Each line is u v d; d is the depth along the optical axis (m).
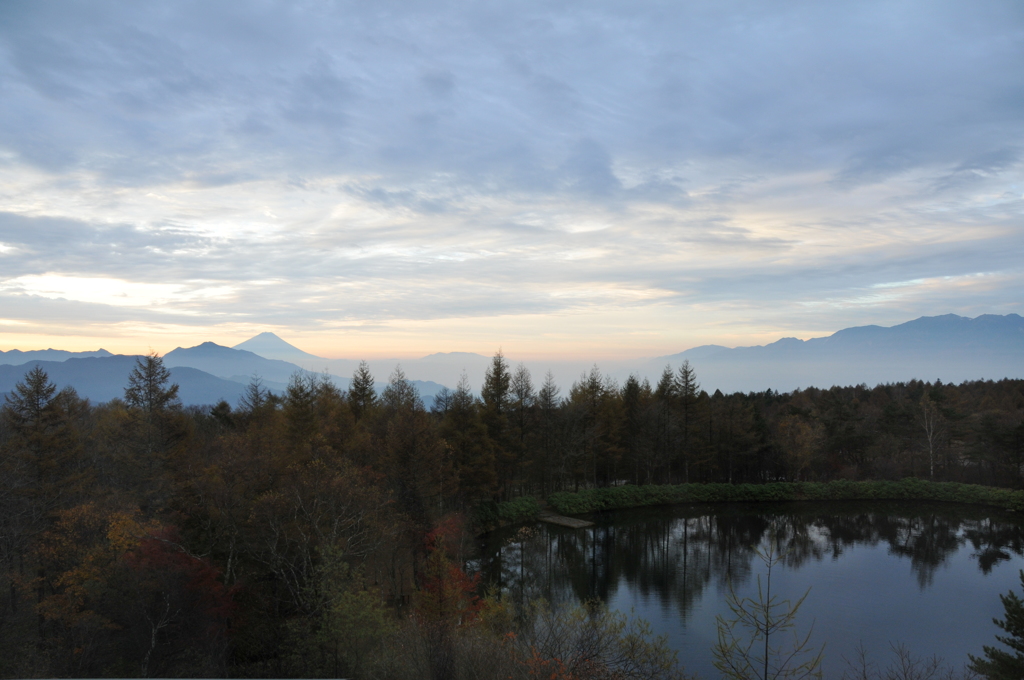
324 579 27.31
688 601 44.91
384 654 22.56
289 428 53.41
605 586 48.97
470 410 62.72
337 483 33.84
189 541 30.09
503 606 24.55
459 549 40.91
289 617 29.38
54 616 25.67
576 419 79.56
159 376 51.59
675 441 87.38
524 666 18.28
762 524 74.69
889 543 65.25
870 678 31.52
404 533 37.41
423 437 46.31
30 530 31.73
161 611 26.52
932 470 89.75
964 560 57.66
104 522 29.48
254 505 32.00
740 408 95.75
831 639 37.53
